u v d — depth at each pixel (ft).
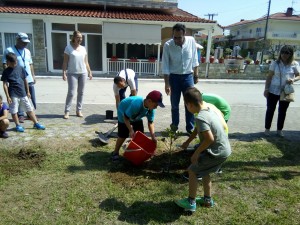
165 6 64.85
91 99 32.73
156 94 13.08
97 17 54.80
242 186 12.90
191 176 10.42
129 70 20.02
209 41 61.82
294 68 18.39
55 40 57.16
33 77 22.35
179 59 17.71
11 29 53.93
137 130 15.75
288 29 145.38
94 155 15.58
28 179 12.86
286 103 18.99
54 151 16.02
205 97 14.01
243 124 23.38
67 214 10.53
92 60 60.13
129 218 10.42
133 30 56.65
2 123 17.37
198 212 10.85
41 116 23.34
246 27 171.94
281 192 12.37
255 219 10.53
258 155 16.38
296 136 20.26
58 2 61.31
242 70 62.85
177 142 17.84
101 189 12.17
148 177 13.25
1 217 10.25
